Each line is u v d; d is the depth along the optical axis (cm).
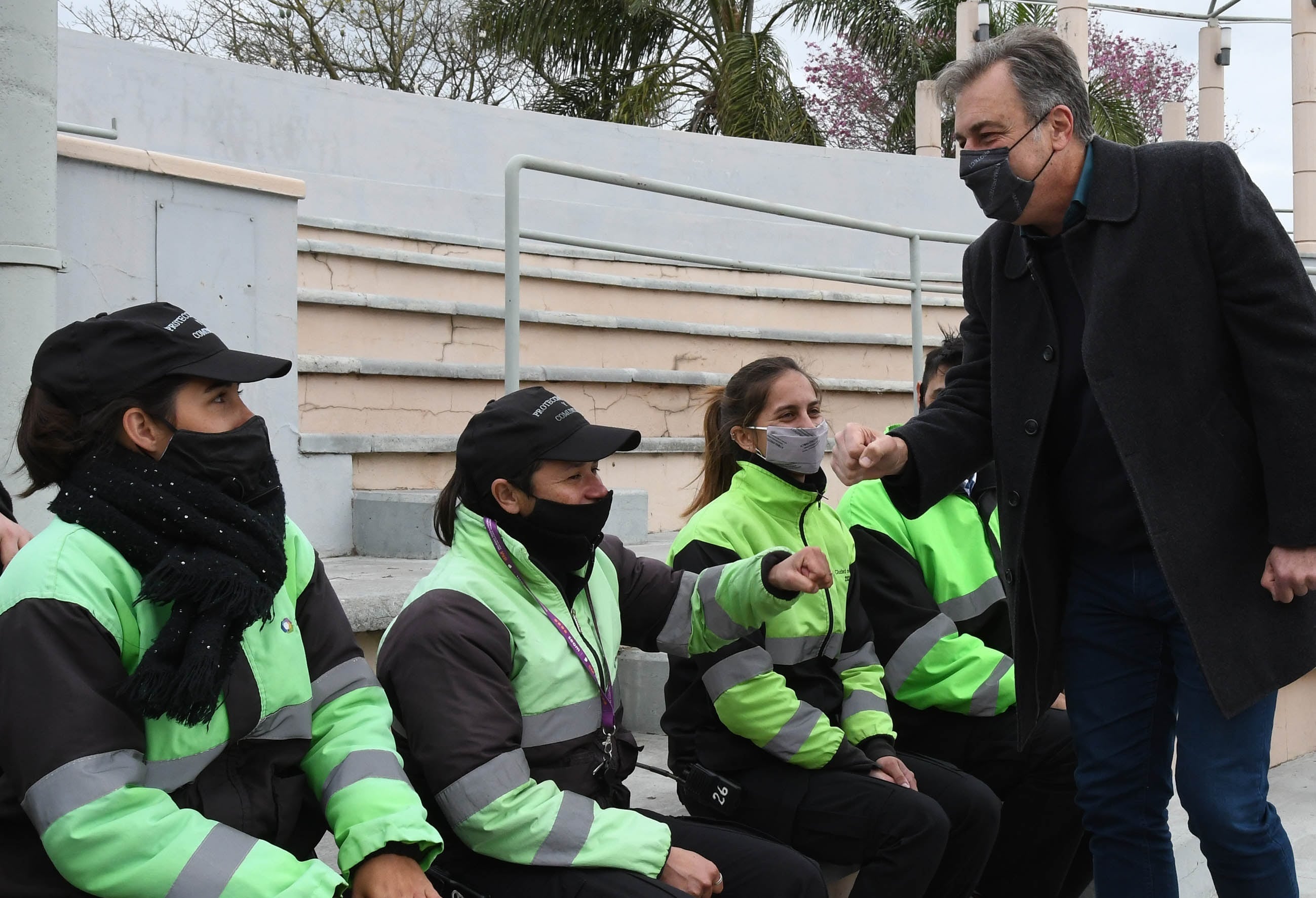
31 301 272
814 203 894
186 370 174
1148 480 211
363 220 701
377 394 547
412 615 213
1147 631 231
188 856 157
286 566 182
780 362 286
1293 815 413
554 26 1236
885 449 236
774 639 273
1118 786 236
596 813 210
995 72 219
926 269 915
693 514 302
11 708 157
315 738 189
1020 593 238
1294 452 204
